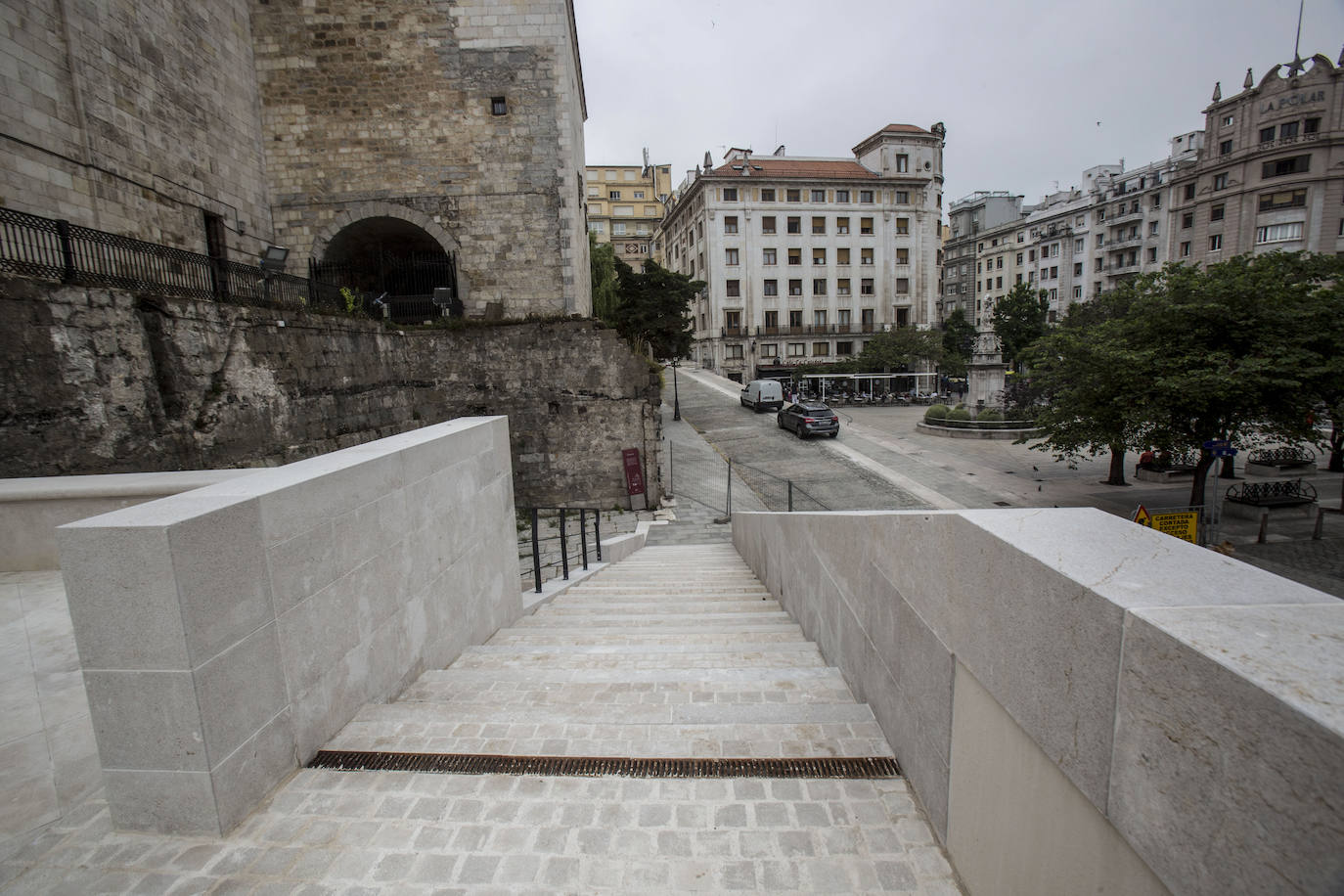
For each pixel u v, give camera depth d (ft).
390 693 11.18
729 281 162.40
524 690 11.45
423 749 8.68
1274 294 43.04
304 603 8.65
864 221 166.20
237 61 45.91
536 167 51.52
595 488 52.21
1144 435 49.21
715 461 70.33
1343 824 2.20
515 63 50.65
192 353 26.27
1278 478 68.18
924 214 168.76
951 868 6.28
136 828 6.92
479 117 50.98
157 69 36.37
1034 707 4.71
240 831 6.93
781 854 6.42
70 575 6.46
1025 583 4.80
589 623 19.03
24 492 14.07
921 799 7.20
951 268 260.42
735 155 168.25
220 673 6.95
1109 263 183.11
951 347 185.16
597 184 239.71
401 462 11.76
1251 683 2.74
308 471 9.32
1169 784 3.34
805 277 165.07
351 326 39.32
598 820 6.98
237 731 7.16
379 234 56.85
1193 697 3.13
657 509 52.75
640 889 5.94
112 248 27.68
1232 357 43.60
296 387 33.24
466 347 49.85
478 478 15.97
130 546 6.33
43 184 28.68
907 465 69.21
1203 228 147.74
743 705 9.95
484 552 16.38
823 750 8.38
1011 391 89.10
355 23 49.60
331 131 50.26
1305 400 43.14
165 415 24.89
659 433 53.88
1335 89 126.41
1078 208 195.93
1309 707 2.45
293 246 50.67
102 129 31.91
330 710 9.18
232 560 7.22
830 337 166.81
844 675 11.73
